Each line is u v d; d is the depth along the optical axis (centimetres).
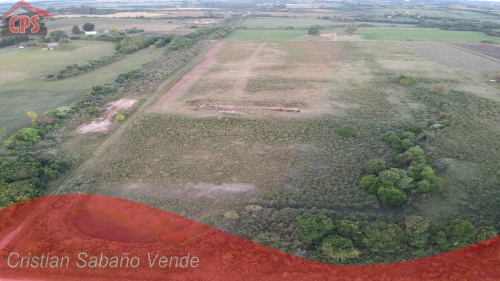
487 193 3294
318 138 4419
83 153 4203
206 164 3900
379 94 5959
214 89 6356
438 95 5803
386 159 3912
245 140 4412
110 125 4962
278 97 5906
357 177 3594
